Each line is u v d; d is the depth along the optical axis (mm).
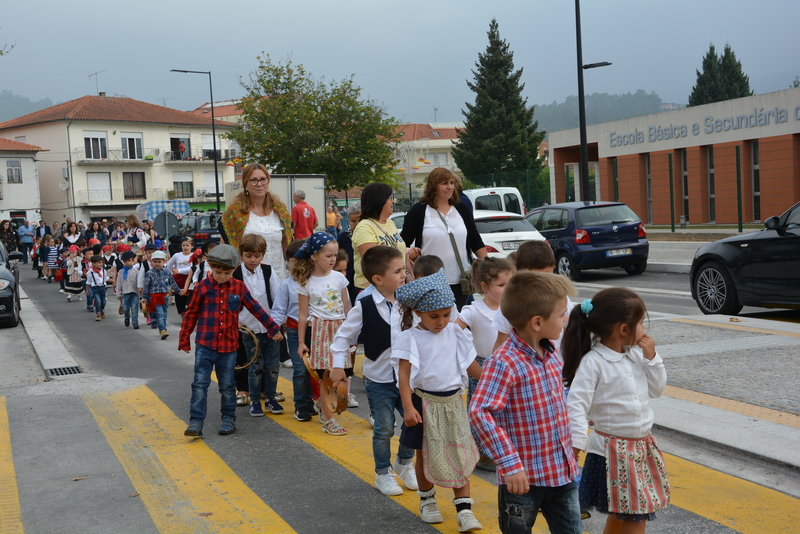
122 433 5859
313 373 5648
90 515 4211
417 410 3996
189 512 4234
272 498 4434
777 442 4781
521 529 2971
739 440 4844
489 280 4262
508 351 3014
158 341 11125
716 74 69688
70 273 18047
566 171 36938
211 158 67062
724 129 27156
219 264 5648
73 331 12711
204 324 5785
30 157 55469
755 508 4020
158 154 64125
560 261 16547
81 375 8344
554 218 16844
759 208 25141
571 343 3111
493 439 2883
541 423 2990
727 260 10070
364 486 4609
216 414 6465
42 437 5766
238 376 6754
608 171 33312
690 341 8102
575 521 3043
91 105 62094
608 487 3057
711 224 27078
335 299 5730
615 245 16109
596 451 3131
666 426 5203
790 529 3760
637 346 3125
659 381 3113
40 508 4324
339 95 33781
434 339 3834
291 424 6094
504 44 63281
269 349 6402
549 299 2912
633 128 31438
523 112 62875
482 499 4344
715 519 3893
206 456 5258
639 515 3080
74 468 5027
